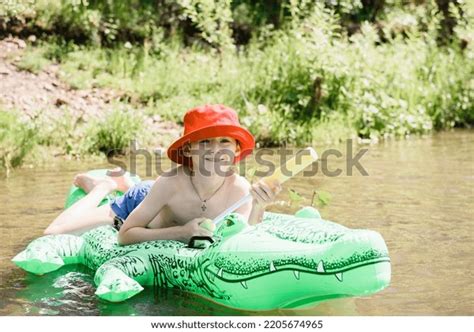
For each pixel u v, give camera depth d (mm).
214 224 9227
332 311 8219
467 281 9125
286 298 8078
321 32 24000
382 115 23125
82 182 12031
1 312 8258
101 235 10109
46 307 8406
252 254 8094
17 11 23781
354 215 12461
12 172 16844
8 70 22141
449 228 11594
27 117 19547
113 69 23359
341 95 23328
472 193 14156
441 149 19875
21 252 9914
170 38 25703
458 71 26531
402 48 26406
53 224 10906
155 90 22719
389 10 29859
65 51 23578
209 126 9203
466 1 28469
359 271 7453
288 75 23281
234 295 8188
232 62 24078
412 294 8711
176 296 8727
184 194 9641
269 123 20891
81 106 21031
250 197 9133
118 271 8781
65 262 10070
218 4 25047
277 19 27797
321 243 8180
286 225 8867
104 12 25406
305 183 15305
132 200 10773
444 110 25109
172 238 9469
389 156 18734
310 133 21359
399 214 12516
